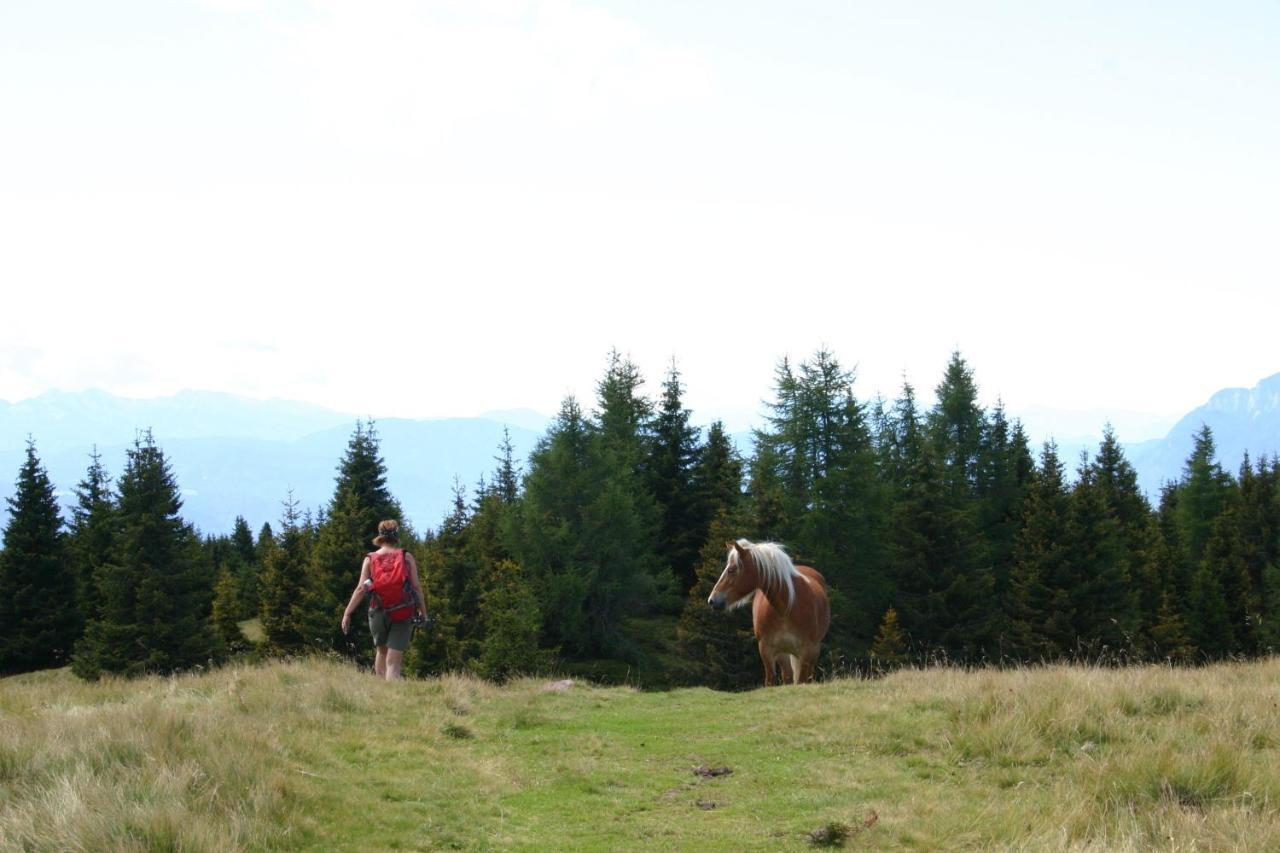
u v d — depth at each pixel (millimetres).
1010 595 39969
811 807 7199
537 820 6969
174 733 7480
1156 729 8453
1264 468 71562
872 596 39469
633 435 49812
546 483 41250
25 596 45094
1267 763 7293
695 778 8180
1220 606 40469
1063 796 6875
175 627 38875
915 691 10883
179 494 41750
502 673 31766
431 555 43688
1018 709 8891
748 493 43250
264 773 6867
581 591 38656
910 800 7105
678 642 39219
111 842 5367
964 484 49500
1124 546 43375
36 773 6500
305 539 48219
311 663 13203
